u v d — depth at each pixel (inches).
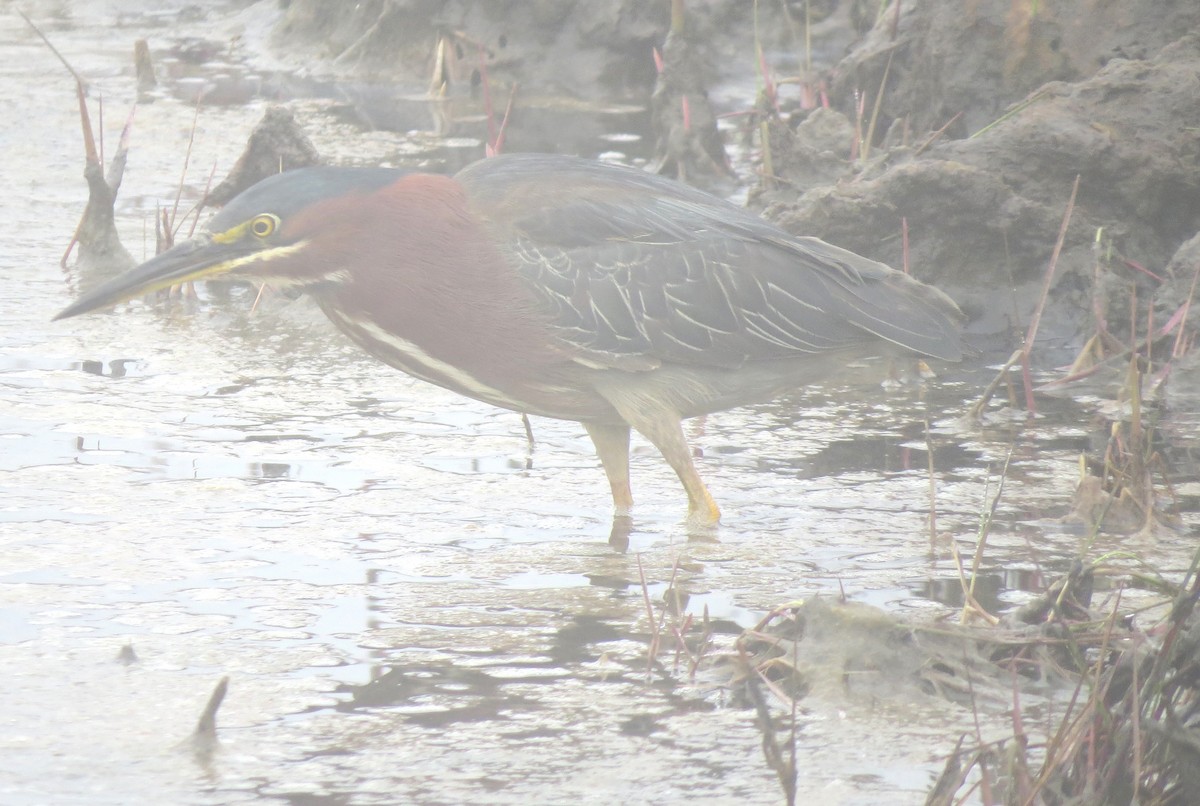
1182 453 480.4
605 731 302.7
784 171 671.8
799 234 599.8
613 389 422.3
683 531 418.9
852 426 510.6
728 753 293.6
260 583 375.2
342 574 383.2
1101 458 473.1
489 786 280.4
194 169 818.2
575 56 1002.1
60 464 452.8
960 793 278.4
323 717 307.4
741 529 419.5
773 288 430.3
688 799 275.9
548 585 379.9
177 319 611.2
